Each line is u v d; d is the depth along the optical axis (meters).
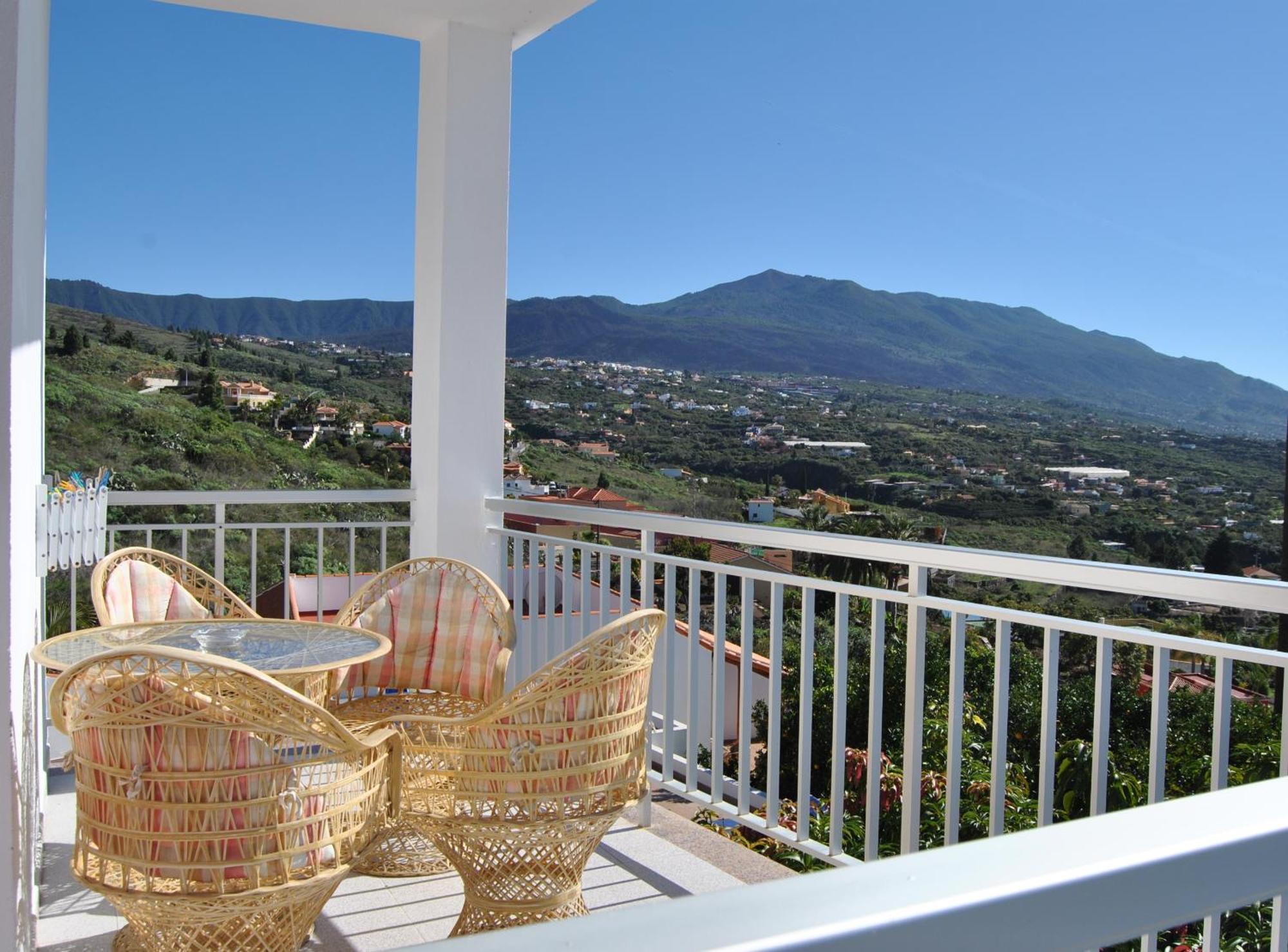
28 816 2.28
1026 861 0.61
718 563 3.15
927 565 2.48
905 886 0.57
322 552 4.38
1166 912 0.64
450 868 2.94
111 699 1.88
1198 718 4.26
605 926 0.51
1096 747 2.13
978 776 4.94
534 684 2.31
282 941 2.10
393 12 4.31
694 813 4.33
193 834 1.90
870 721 2.65
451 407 4.48
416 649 3.32
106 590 2.92
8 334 1.79
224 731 1.91
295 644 2.65
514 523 4.64
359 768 2.11
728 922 0.52
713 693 3.20
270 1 4.19
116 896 1.93
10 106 1.76
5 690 1.82
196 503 4.07
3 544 1.81
